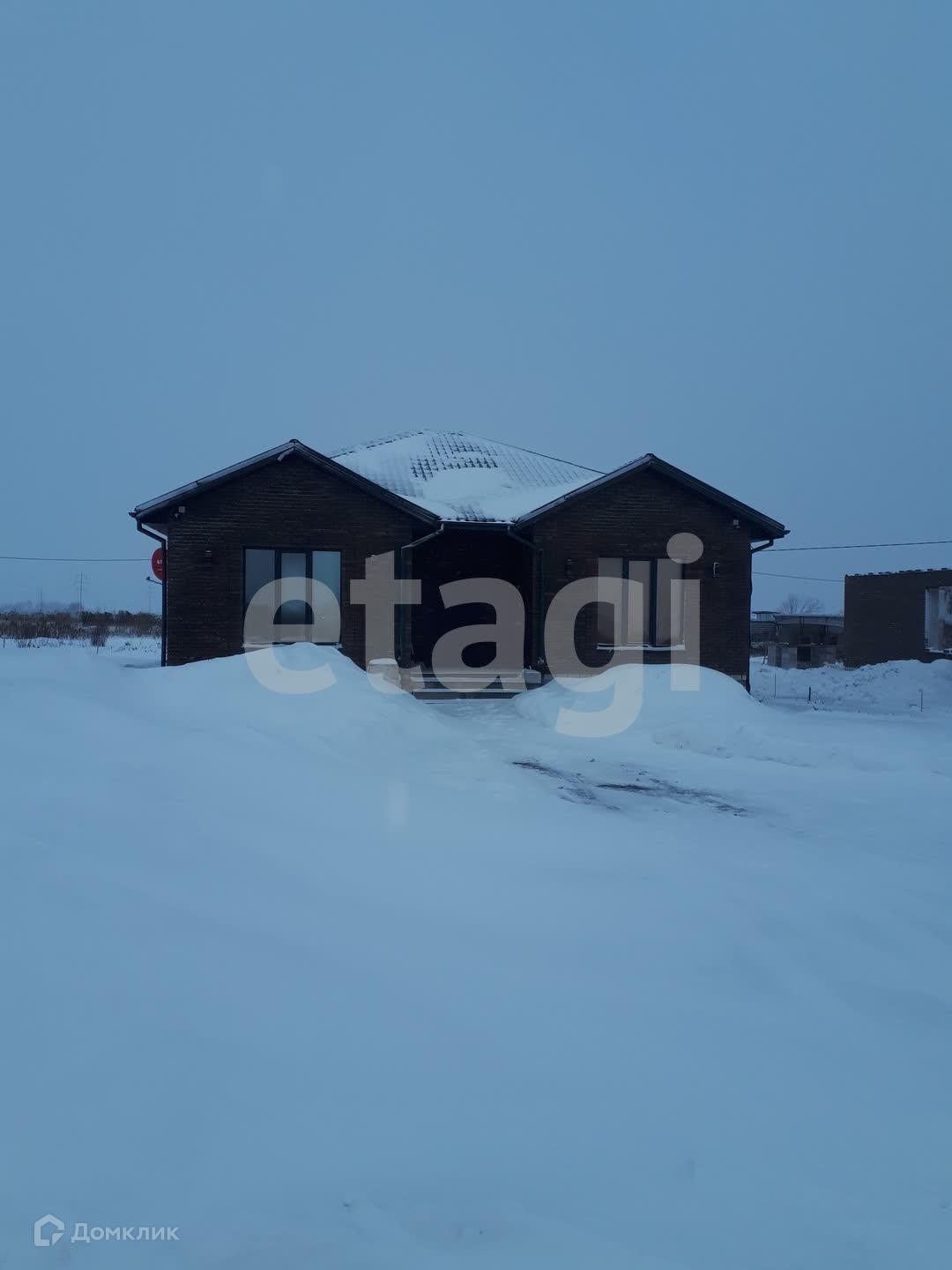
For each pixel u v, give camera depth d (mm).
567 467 21375
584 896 5258
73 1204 2381
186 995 3316
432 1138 2805
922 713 18844
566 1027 3611
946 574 26984
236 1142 2656
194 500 15766
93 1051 2918
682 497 17344
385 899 4809
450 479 19422
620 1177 2732
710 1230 2541
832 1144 3008
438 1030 3432
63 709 7152
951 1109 3275
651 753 11523
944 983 4371
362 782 7715
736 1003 4016
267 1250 2312
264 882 4648
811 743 11758
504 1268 2322
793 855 6652
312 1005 3434
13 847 4262
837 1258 2471
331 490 16219
